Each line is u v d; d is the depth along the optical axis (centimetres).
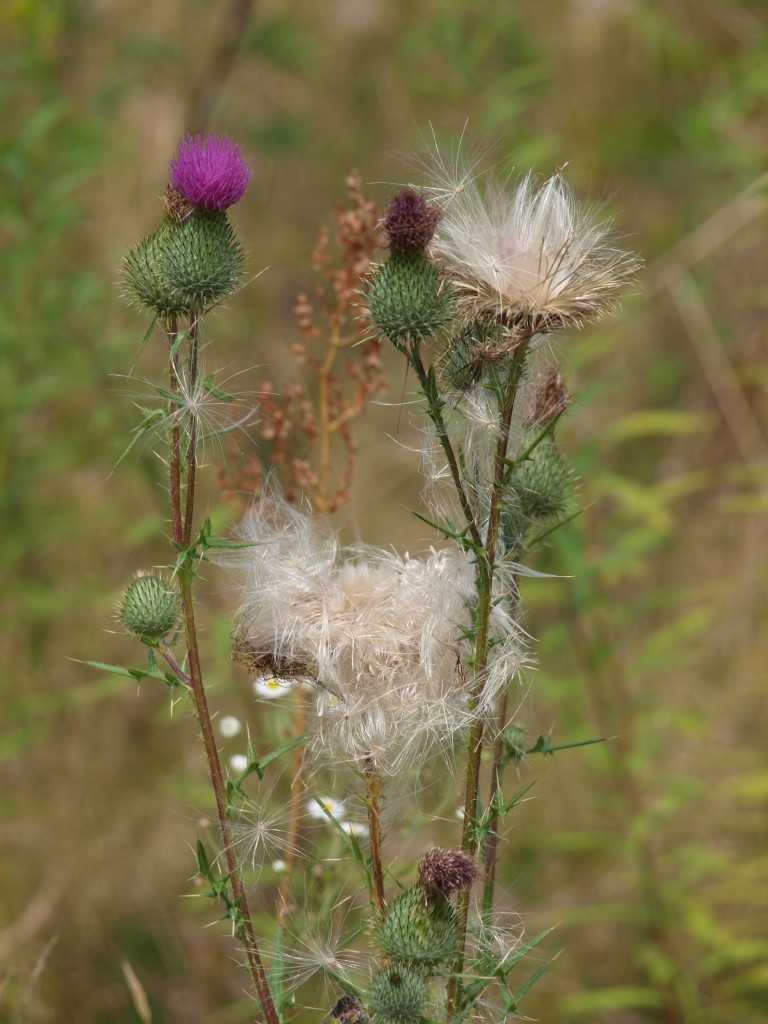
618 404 1098
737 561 1060
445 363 403
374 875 425
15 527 909
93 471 991
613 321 1011
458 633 418
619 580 1054
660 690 988
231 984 827
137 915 855
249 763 383
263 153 1209
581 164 1198
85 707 928
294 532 461
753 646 1000
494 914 425
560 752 915
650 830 805
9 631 927
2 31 998
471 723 402
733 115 1114
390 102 1257
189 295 394
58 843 886
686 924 820
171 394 378
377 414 1072
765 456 1058
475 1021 414
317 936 429
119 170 1048
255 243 1185
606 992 788
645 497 864
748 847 908
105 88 1097
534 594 791
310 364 654
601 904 873
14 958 819
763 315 1138
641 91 1249
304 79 1277
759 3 1248
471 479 412
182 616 401
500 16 1152
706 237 1052
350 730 418
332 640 420
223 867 401
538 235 389
